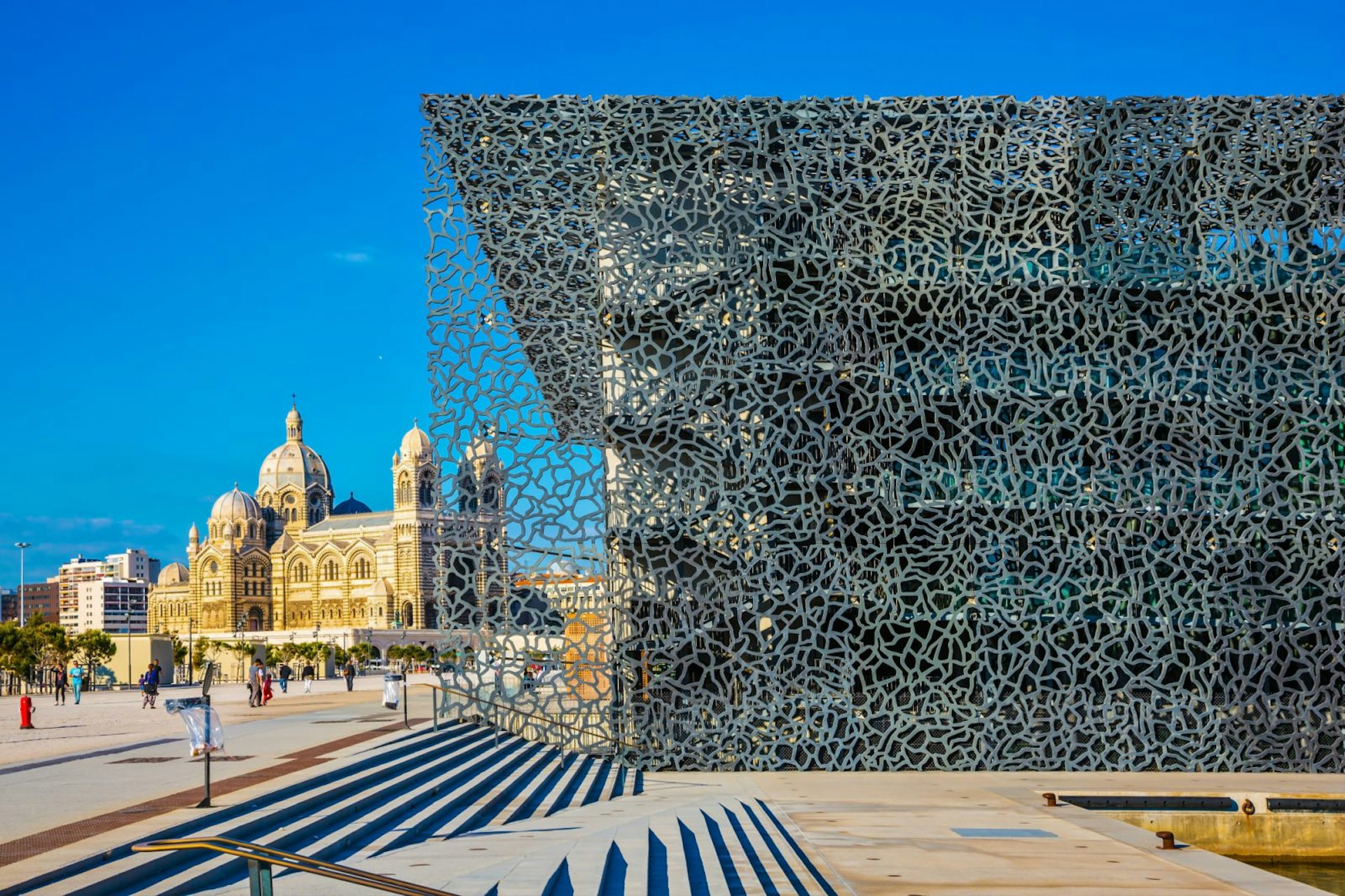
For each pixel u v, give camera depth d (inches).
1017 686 1268.5
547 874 623.2
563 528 1268.5
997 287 1309.1
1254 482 1278.3
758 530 1272.1
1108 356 1289.4
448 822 837.2
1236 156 1316.4
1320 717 1267.2
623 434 1290.6
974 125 1322.6
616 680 1279.5
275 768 885.8
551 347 1295.5
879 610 1304.1
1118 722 1274.6
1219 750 1270.9
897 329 1306.6
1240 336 1314.0
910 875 775.7
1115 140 1315.2
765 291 1301.7
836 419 1293.1
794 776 1247.5
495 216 1300.4
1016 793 1119.6
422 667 6402.6
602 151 1318.9
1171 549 1280.8
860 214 1323.8
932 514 1296.8
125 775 891.4
